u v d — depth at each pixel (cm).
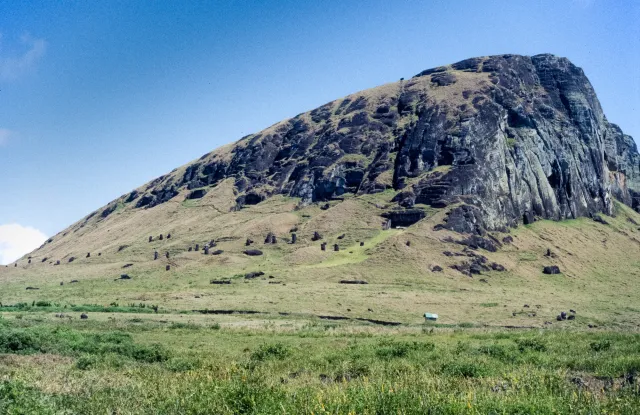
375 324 7875
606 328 8069
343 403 1280
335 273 11956
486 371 1984
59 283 14362
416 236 14162
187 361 2655
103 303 9519
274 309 8606
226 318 7625
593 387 1691
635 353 2544
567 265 15012
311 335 4866
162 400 1480
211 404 1348
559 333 4459
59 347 3006
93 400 1523
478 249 14425
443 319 8481
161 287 11831
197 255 15250
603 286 13525
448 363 2184
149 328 5422
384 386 1428
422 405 1254
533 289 12306
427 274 12181
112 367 2452
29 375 1920
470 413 1210
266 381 1698
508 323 8350
